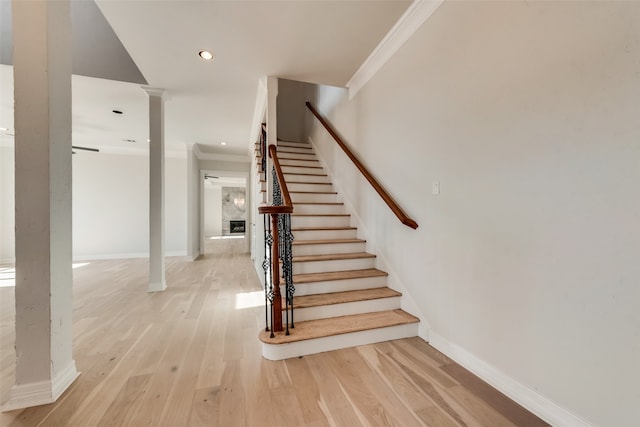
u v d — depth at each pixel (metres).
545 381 1.27
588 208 1.10
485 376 1.56
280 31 2.24
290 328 1.97
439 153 1.91
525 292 1.35
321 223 3.30
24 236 1.35
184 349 1.94
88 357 1.82
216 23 2.13
